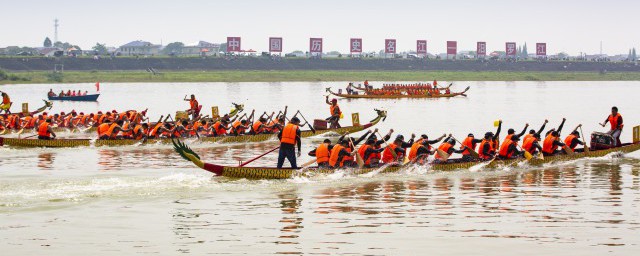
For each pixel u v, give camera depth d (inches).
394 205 866.1
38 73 7116.1
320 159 1067.9
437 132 2017.7
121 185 978.7
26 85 6122.1
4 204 853.8
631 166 1221.1
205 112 3038.9
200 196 914.1
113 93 4682.6
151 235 719.7
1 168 1183.6
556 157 1261.1
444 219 789.9
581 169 1184.8
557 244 683.4
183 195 919.7
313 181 1031.0
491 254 650.2
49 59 7770.7
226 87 5762.8
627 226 754.8
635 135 1407.5
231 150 1498.5
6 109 2190.0
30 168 1184.2
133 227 751.7
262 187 979.9
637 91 5260.8
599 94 4719.5
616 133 1398.9
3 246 678.5
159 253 657.0
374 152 1089.4
